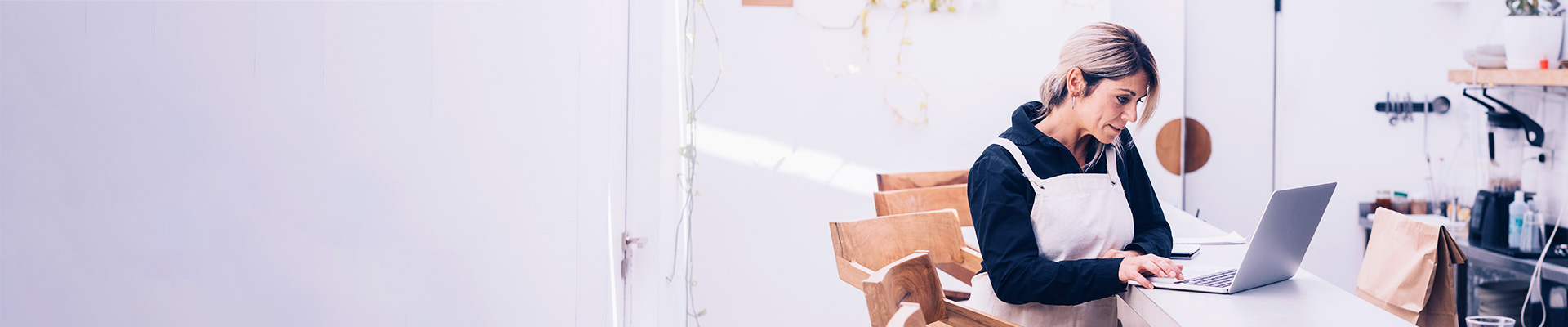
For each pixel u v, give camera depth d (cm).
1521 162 328
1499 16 341
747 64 351
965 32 355
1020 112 173
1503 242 312
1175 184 376
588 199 138
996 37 355
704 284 355
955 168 357
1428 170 379
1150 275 156
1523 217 304
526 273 95
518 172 89
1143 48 163
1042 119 174
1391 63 380
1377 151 383
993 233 162
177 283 37
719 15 350
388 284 57
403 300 59
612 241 173
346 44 50
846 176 356
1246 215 393
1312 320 128
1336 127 383
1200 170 393
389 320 57
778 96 353
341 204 50
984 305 177
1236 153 392
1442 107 372
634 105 219
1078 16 356
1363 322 128
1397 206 374
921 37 354
